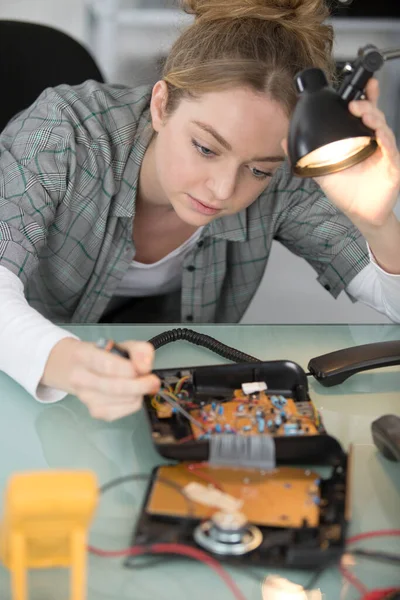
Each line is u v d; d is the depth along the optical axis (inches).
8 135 50.9
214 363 40.0
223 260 57.2
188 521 25.5
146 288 59.2
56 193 47.6
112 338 42.0
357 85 30.1
